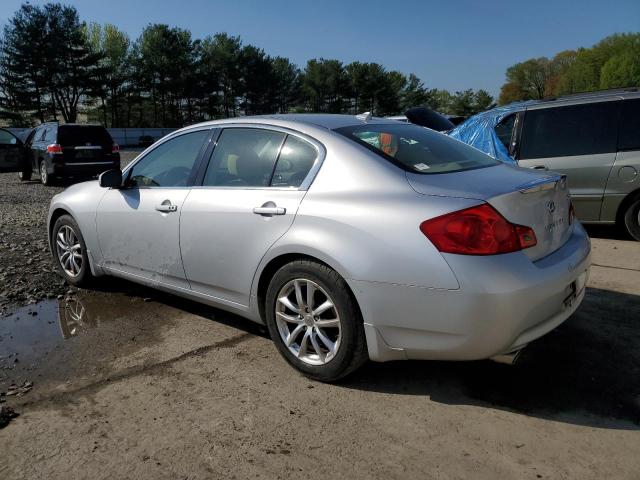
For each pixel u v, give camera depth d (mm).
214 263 3617
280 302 3260
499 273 2590
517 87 114625
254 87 78250
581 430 2662
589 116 6258
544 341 3645
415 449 2543
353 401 2975
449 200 2732
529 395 2996
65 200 4906
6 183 15500
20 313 4410
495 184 2910
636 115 6070
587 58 89312
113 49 67000
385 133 3500
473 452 2512
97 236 4582
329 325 3059
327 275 2969
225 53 74062
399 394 3039
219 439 2645
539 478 2326
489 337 2625
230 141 3762
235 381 3223
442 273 2629
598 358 3396
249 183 3518
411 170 3027
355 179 3039
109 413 2891
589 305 4285
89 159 14148
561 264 2875
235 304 3604
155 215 4000
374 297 2807
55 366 3445
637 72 77625
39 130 15172
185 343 3775
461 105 112562
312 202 3094
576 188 6301
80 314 4371
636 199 6133
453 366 3350
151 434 2695
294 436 2662
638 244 6195
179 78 66438
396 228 2760
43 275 5367
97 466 2455
